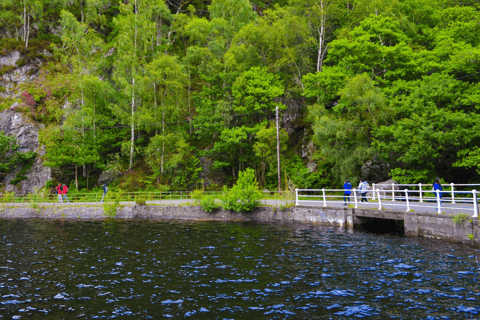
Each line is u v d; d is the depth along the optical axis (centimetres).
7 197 3650
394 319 766
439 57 3077
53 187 4159
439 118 2427
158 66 4219
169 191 3809
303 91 3966
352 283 1014
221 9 5106
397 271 1117
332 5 4169
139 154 4488
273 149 3709
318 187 3600
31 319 790
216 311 828
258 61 4416
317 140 3294
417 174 2575
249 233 1916
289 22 4088
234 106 3956
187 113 4609
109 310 841
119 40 4441
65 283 1058
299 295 926
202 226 2248
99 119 4341
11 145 4434
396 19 3609
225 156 4234
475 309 807
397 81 3047
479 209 1633
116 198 2986
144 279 1091
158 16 5809
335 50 3522
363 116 2939
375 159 3102
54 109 4725
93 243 1705
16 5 5759
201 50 4328
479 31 3159
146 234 1961
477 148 2392
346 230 1941
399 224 2158
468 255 1262
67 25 4891
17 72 5128
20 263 1309
